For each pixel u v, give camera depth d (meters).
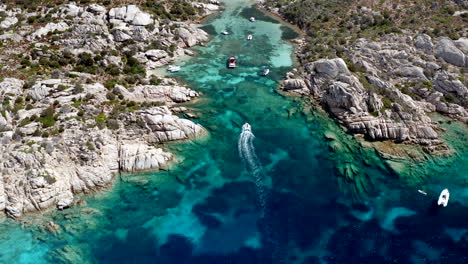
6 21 97.31
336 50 96.38
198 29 107.62
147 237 56.47
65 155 63.03
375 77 83.50
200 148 71.19
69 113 69.19
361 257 54.38
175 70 91.94
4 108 66.94
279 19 121.00
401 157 69.94
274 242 56.22
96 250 54.22
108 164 64.50
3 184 58.19
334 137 74.06
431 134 72.81
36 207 57.78
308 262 53.59
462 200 63.06
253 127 76.62
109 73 86.25
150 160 66.31
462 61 88.38
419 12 109.62
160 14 109.56
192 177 65.88
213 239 56.56
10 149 61.12
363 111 75.81
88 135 65.94
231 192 63.69
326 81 85.38
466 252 55.47
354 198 63.06
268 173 67.19
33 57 86.44
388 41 96.56
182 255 54.28
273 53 100.88
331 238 56.88
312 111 80.88
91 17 100.69
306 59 95.50
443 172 67.69
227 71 92.94
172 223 58.62
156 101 79.31
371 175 66.75
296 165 68.75
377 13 112.00
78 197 60.97
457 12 108.06
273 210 60.88
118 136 68.50
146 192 63.09
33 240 54.62
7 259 51.94
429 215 60.53
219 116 78.62
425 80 84.19
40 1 107.00
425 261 54.16
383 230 58.12
